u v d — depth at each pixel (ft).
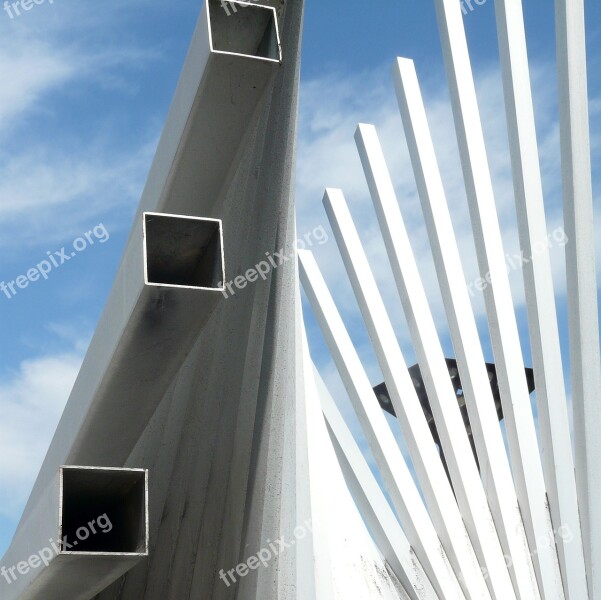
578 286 29.07
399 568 37.11
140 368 14.55
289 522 21.16
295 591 20.77
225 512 22.88
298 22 19.88
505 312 35.19
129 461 27.14
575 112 29.63
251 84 14.15
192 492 23.94
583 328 29.01
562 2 30.01
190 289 12.49
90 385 15.92
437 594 36.65
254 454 21.89
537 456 34.71
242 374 22.47
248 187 22.17
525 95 33.19
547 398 32.60
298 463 24.40
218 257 12.64
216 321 23.68
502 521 35.22
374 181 39.93
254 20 14.02
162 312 13.01
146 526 11.99
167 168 16.29
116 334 13.98
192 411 24.39
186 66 15.33
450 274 36.94
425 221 37.91
